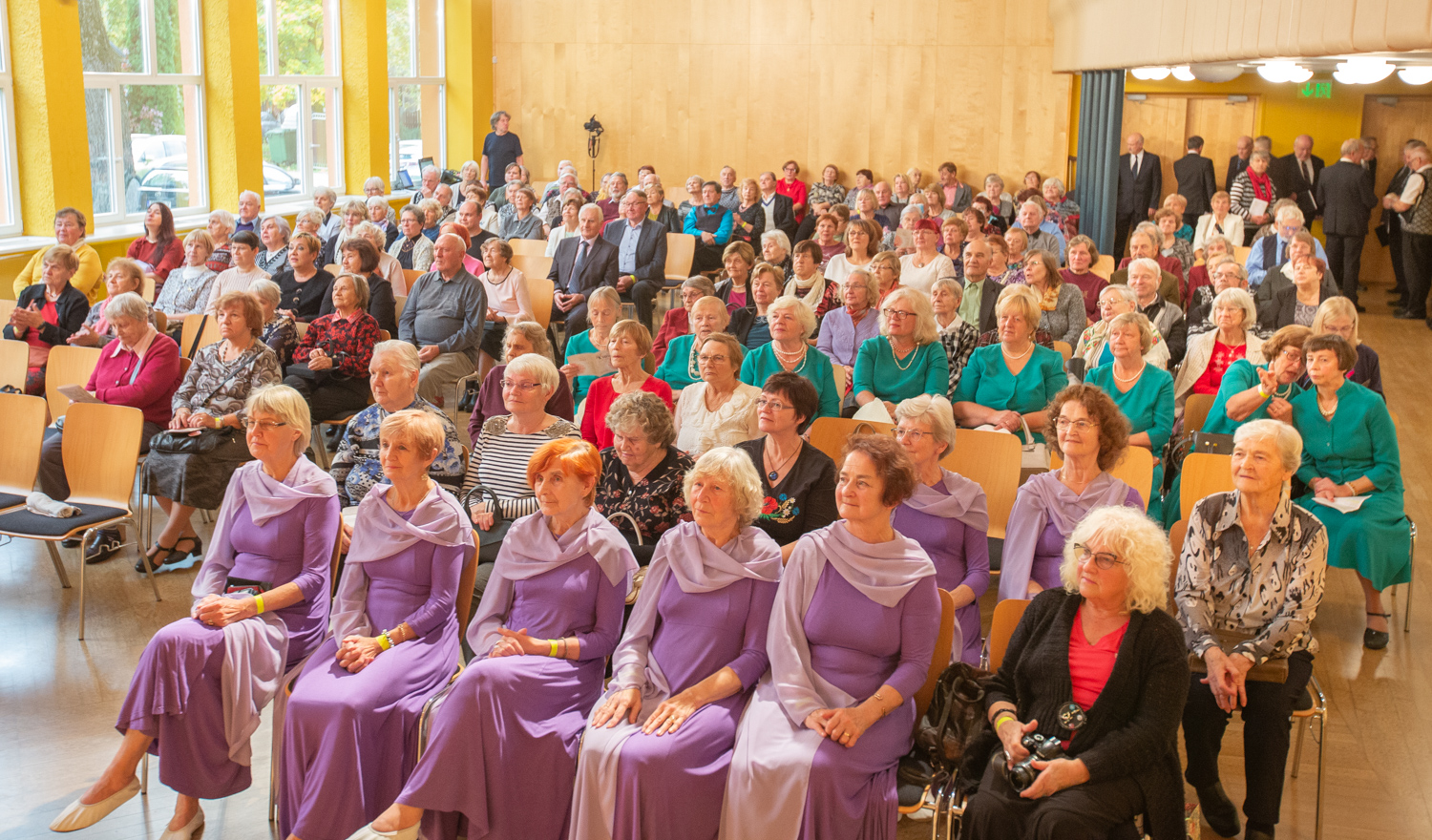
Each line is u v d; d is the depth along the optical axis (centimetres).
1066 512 374
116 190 989
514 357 503
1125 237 1319
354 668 324
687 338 581
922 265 759
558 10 1524
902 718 304
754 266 711
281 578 361
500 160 1456
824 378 525
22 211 891
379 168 1362
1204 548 337
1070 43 1248
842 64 1459
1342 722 402
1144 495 429
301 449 373
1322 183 1199
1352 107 1350
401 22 1438
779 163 1498
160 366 553
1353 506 452
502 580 339
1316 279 659
